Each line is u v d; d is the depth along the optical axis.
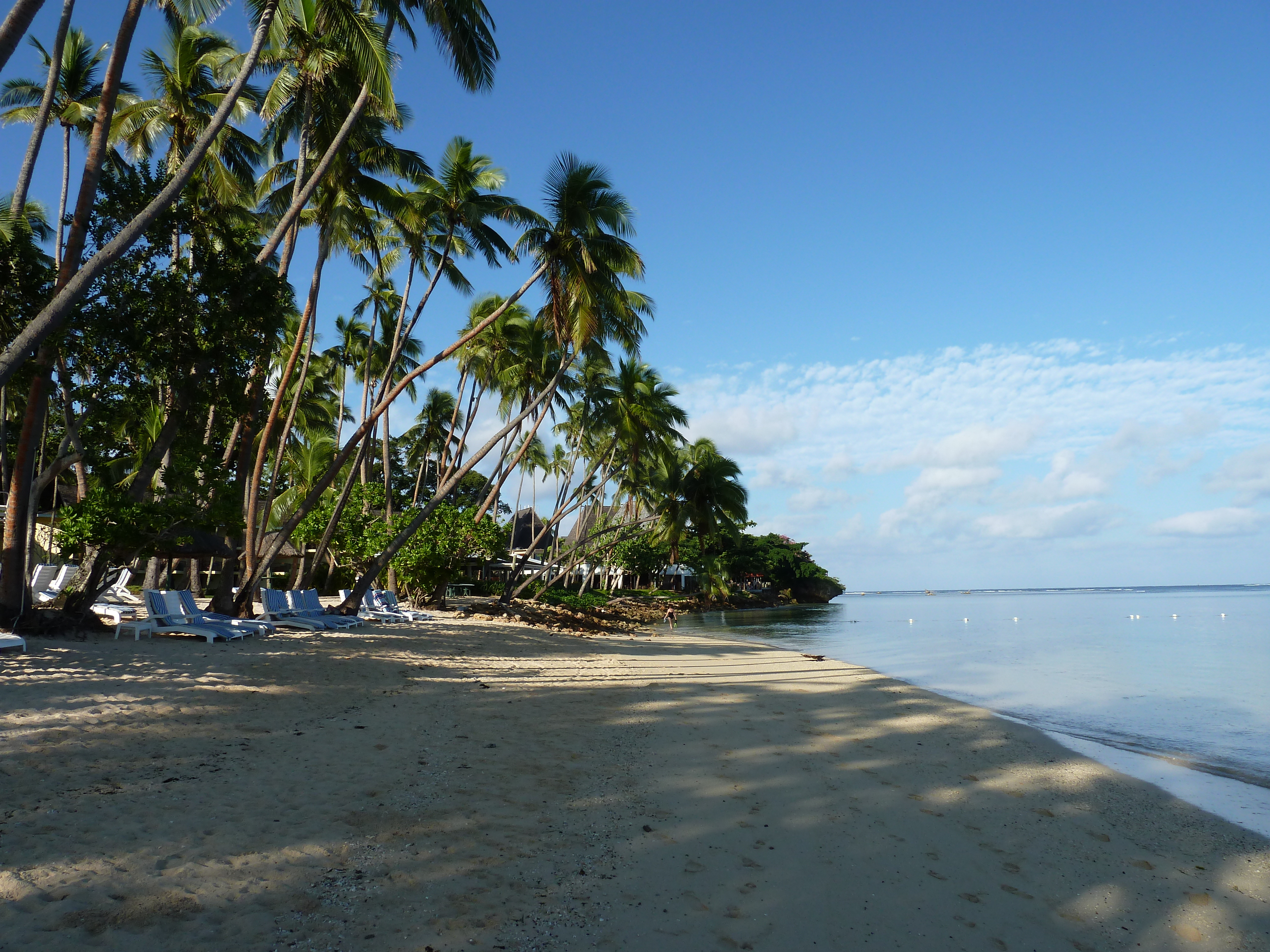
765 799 6.70
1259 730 11.32
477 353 31.50
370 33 13.81
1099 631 38.00
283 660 11.42
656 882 4.71
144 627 11.94
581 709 10.57
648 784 6.92
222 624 13.34
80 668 9.01
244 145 19.50
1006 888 5.07
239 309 13.43
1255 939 4.50
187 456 13.19
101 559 12.20
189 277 13.67
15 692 7.47
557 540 54.75
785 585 92.56
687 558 73.25
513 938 3.83
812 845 5.60
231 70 17.48
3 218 14.76
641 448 37.31
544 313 23.69
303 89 16.20
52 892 3.74
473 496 54.00
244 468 16.20
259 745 6.90
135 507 11.70
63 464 14.77
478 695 11.00
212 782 5.71
